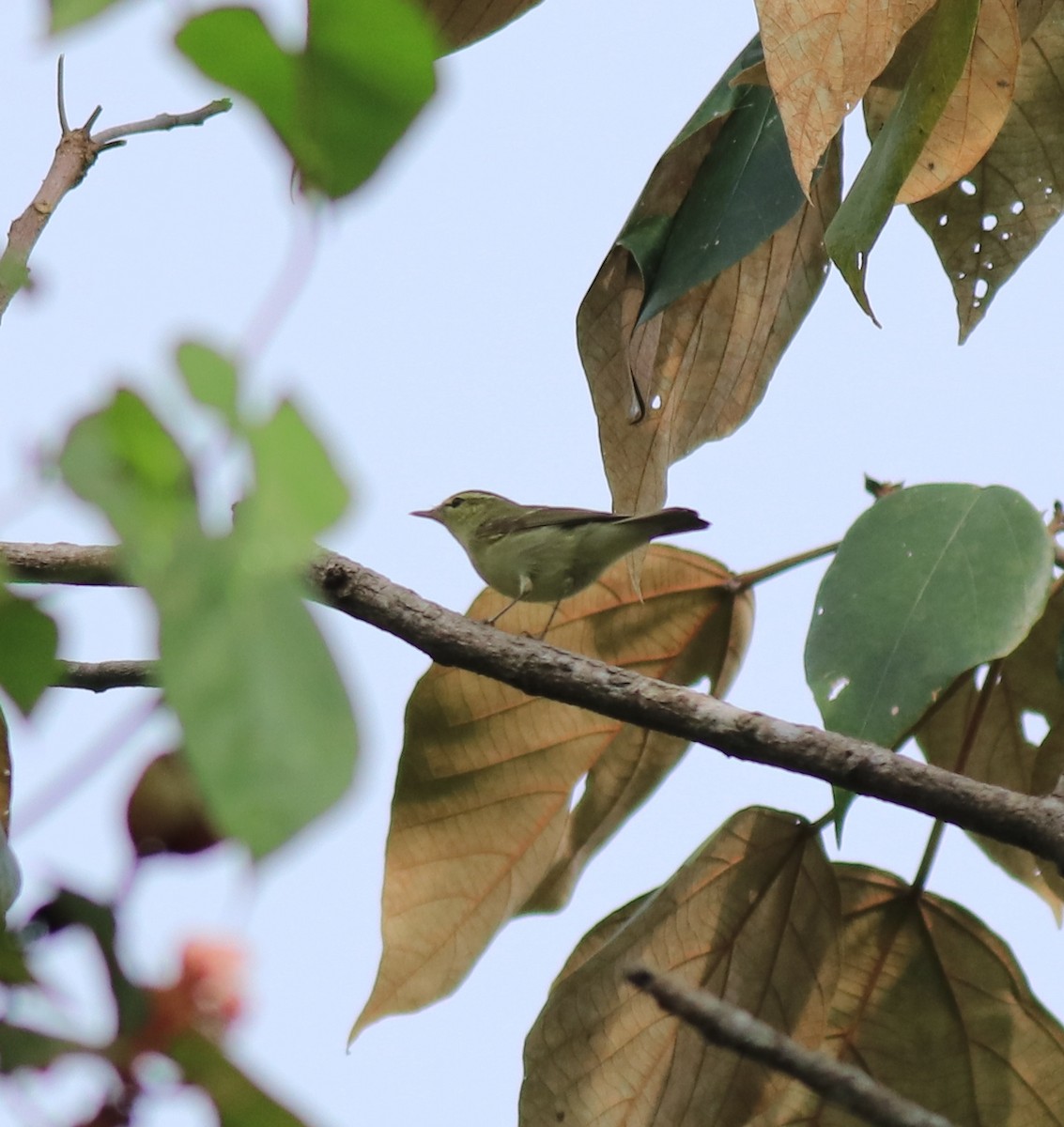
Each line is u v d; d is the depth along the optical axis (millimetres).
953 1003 9016
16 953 2504
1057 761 9148
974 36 6762
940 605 7070
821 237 9891
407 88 2459
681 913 8539
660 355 10008
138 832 2469
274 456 2156
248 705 2104
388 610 7777
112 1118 2467
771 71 6105
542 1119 8352
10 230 6762
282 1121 2461
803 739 7000
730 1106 8602
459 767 9109
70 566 7938
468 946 8938
